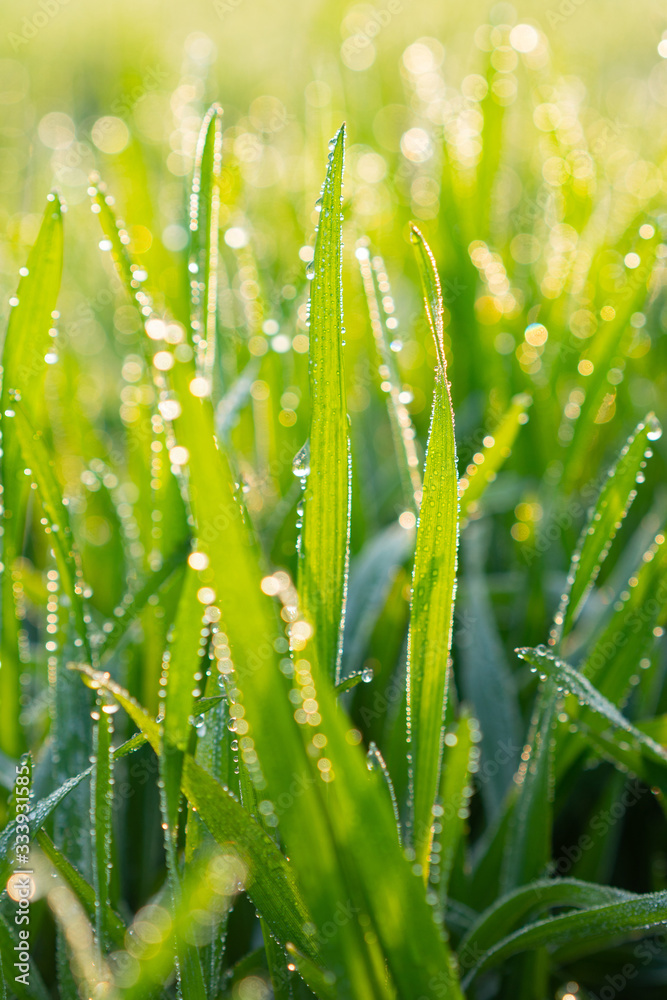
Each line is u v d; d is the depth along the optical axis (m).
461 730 0.41
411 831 0.37
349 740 0.33
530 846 0.41
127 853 0.44
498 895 0.43
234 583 0.33
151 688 0.44
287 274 0.68
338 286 0.35
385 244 0.77
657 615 0.43
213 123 0.38
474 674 0.46
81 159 1.09
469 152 0.71
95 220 1.02
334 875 0.34
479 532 0.56
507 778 0.45
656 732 0.42
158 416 0.43
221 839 0.35
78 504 0.54
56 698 0.41
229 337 0.56
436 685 0.37
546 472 0.56
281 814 0.33
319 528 0.36
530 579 0.50
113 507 0.48
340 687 0.36
